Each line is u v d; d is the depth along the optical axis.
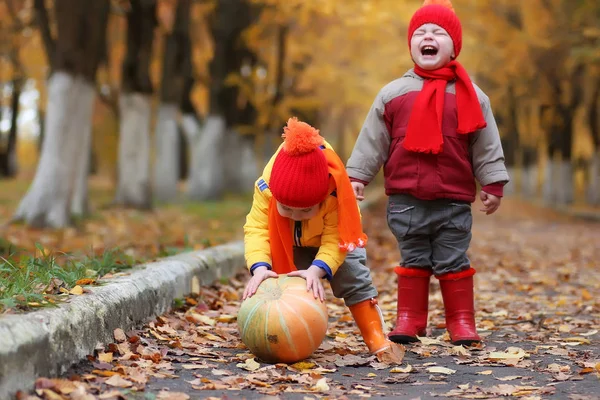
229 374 5.04
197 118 31.73
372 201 31.81
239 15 29.58
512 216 33.25
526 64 33.81
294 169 5.07
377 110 6.29
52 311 4.60
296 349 5.25
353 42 28.59
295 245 5.67
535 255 15.49
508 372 5.32
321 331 5.34
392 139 6.30
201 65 33.88
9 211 22.52
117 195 24.28
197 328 6.45
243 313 5.35
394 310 8.38
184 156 50.12
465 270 6.34
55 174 16.03
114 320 5.42
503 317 7.98
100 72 31.94
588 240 20.06
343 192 5.33
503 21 31.72
